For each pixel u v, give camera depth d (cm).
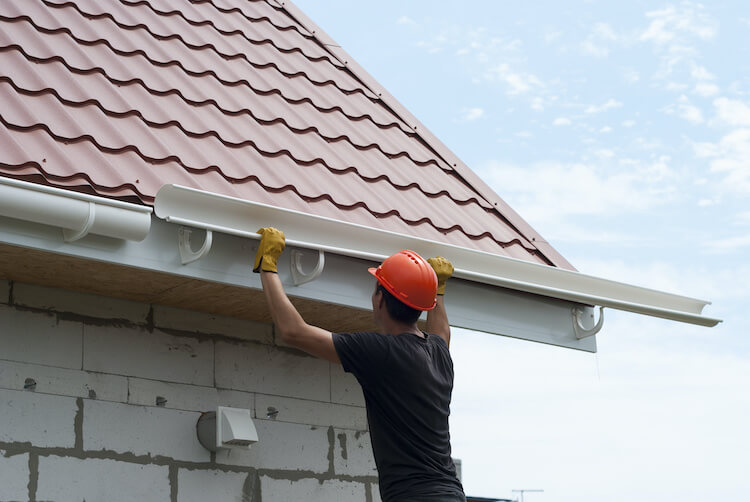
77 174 468
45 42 617
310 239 506
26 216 427
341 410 656
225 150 593
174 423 571
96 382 546
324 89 806
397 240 534
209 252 502
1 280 527
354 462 652
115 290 552
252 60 780
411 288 440
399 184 686
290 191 579
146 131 562
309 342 418
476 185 768
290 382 636
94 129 536
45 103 541
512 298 631
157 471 557
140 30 727
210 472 579
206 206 472
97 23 702
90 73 607
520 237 709
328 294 542
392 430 420
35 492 510
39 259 490
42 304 538
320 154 662
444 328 506
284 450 618
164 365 578
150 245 483
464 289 606
